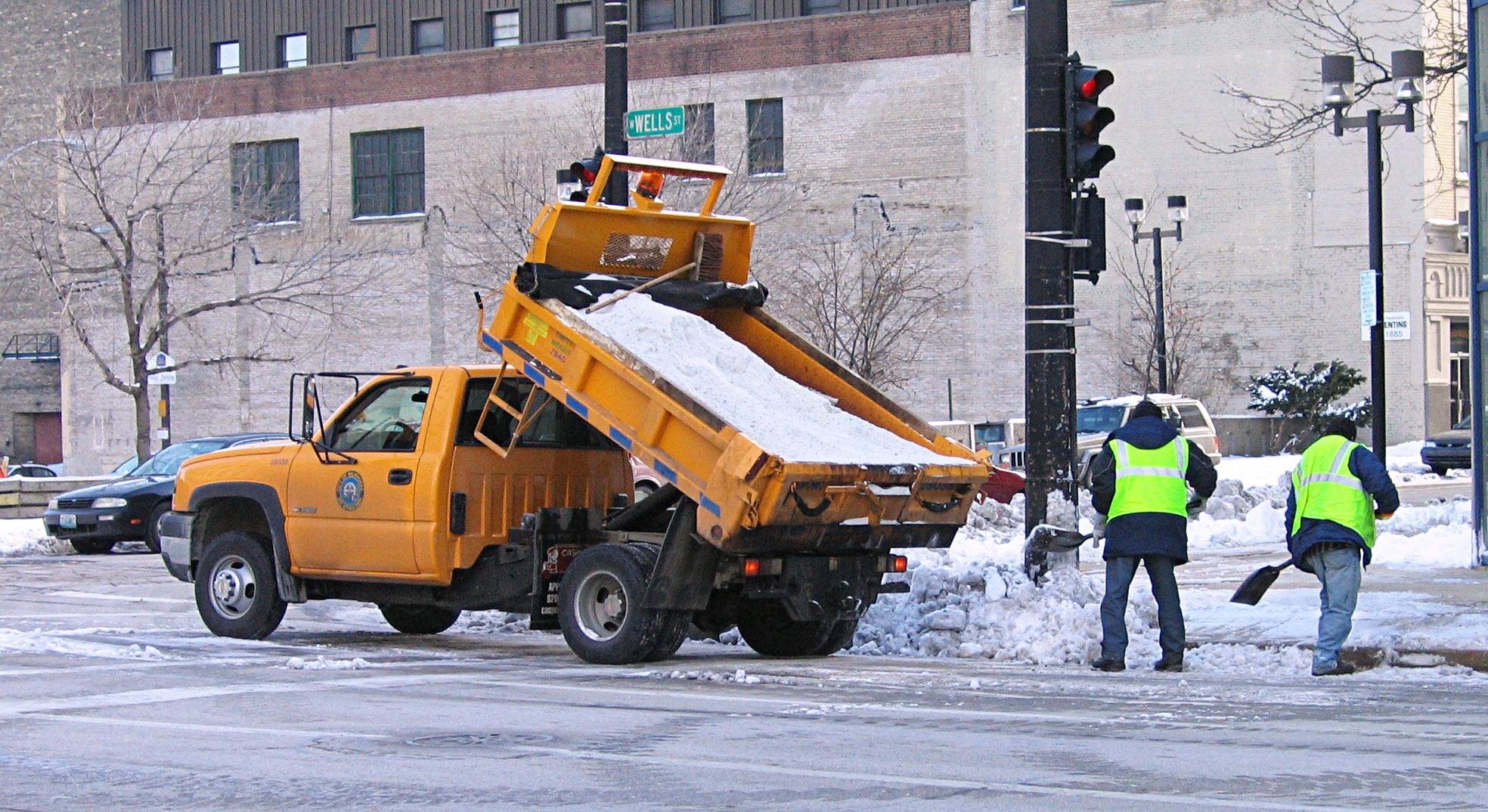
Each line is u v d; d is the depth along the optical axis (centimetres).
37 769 805
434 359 5434
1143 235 3875
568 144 4897
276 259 5619
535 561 1301
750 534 1152
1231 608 1450
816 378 1352
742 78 5219
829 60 5153
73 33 6388
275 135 5672
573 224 1294
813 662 1312
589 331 1213
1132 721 952
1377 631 1284
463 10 5650
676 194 3991
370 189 5603
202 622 1641
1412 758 820
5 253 5106
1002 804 707
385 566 1347
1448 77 2566
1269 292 4844
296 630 1616
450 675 1188
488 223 4638
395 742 881
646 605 1208
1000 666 1273
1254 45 4819
